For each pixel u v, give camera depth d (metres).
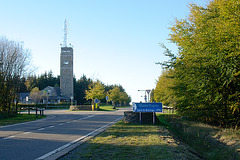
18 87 26.03
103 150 7.14
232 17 10.91
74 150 7.16
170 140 9.30
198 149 10.92
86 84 116.06
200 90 14.05
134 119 16.12
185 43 14.30
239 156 8.99
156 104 15.73
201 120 20.61
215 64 12.23
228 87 13.19
